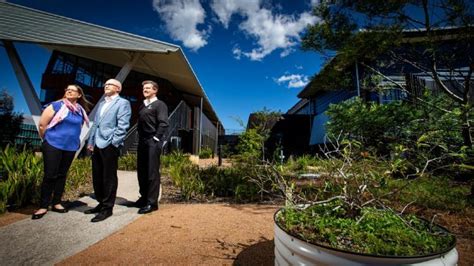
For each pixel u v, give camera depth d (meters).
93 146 3.12
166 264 1.92
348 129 5.30
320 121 13.92
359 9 4.09
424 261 1.08
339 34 4.35
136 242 2.31
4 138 10.49
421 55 4.78
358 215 1.65
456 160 3.19
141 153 3.39
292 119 15.62
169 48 8.91
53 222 2.79
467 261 2.04
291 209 1.74
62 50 12.49
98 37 8.48
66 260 1.97
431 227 1.48
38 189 3.66
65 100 3.24
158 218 2.99
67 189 4.38
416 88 6.54
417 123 4.61
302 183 5.03
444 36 3.99
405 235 1.33
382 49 4.32
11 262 1.92
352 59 4.48
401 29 4.08
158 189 3.29
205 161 15.07
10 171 4.09
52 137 3.01
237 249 2.20
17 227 2.63
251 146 7.48
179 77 13.12
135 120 13.62
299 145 15.05
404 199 3.72
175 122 12.63
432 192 4.08
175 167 6.14
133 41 8.73
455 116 3.91
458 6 3.47
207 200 4.18
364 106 5.55
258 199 4.12
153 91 3.42
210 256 2.06
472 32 3.64
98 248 2.18
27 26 7.87
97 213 3.13
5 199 3.26
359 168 1.74
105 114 3.02
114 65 13.92
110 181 2.97
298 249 1.25
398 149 1.89
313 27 4.50
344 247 1.22
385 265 1.06
